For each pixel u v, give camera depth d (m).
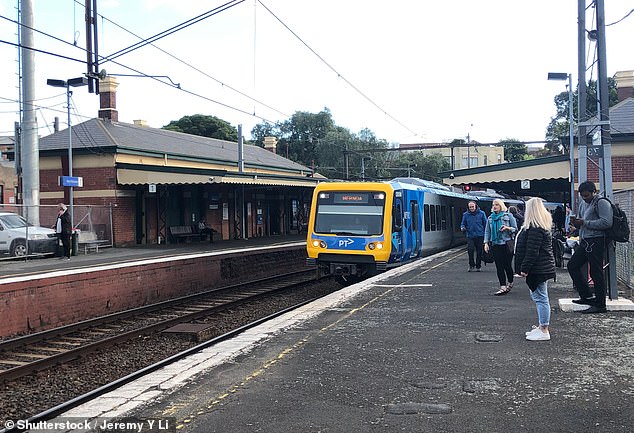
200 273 18.16
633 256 11.38
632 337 7.58
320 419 5.11
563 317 8.90
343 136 64.94
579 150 10.33
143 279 15.57
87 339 11.75
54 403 7.65
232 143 45.94
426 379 6.12
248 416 5.23
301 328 8.78
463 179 27.64
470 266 15.08
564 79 23.72
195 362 7.08
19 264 19.78
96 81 20.02
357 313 9.85
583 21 10.70
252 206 38.16
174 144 36.19
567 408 5.18
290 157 69.69
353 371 6.50
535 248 7.45
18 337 11.71
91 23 19.84
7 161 47.00
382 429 4.84
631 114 25.09
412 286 12.77
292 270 25.00
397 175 67.69
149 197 29.94
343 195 16.95
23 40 22.22
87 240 25.00
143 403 5.66
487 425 4.85
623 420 4.89
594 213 8.98
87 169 28.92
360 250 16.34
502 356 6.90
